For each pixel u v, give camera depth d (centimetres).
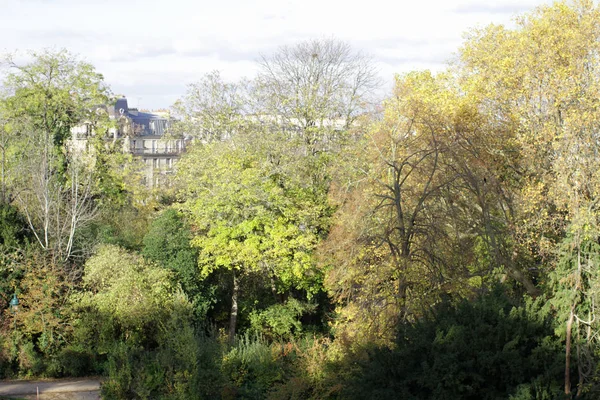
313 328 4912
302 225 4572
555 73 3334
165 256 4538
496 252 3250
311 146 4956
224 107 6316
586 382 2183
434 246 3225
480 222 3422
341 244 3603
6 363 4056
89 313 4112
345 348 3225
